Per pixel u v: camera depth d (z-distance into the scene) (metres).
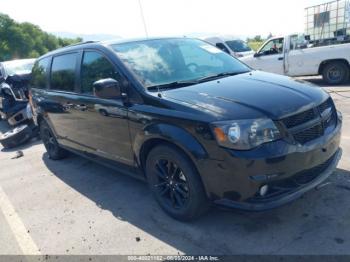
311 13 13.93
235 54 13.64
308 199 3.64
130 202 4.23
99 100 4.16
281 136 2.92
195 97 3.31
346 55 10.40
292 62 11.31
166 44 4.42
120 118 3.83
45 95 5.62
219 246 3.15
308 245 3.00
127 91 3.74
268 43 11.84
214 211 3.68
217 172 3.00
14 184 5.43
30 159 6.68
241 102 3.10
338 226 3.18
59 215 4.17
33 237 3.77
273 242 3.10
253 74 4.07
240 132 2.86
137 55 4.07
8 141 7.81
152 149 3.58
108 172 5.33
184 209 3.46
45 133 6.28
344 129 5.77
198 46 4.63
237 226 3.39
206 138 2.99
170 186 3.57
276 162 2.86
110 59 4.05
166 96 3.43
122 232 3.60
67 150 5.83
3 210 4.53
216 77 3.96
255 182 2.87
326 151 3.21
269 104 3.05
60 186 5.05
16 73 9.52
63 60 5.20
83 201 4.44
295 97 3.22
